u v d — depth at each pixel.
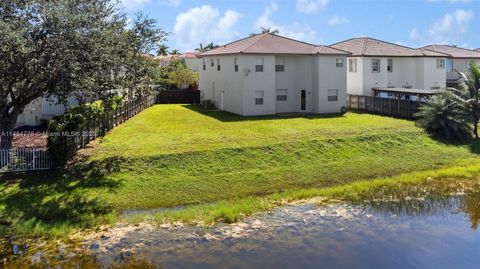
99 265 13.78
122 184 20.88
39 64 19.39
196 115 40.91
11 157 21.55
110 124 32.09
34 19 20.06
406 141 30.06
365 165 25.91
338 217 17.89
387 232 16.45
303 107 43.09
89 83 20.53
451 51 55.25
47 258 14.22
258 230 16.50
